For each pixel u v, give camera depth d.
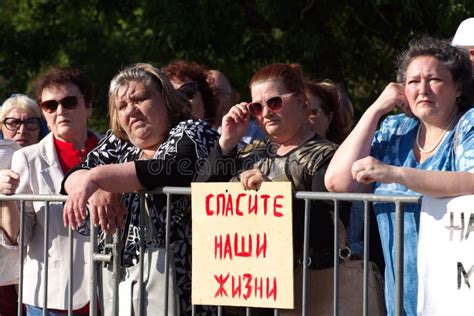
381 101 8.93
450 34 18.78
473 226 7.93
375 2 20.05
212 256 9.38
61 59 24.34
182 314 9.90
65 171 11.65
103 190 9.80
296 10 20.12
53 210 11.12
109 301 10.38
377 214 8.88
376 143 9.16
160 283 9.95
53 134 11.84
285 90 9.54
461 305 8.00
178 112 10.38
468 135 8.31
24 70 24.20
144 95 10.09
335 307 8.80
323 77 20.48
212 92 13.46
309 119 10.28
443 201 8.11
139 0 22.84
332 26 20.94
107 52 23.58
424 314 8.24
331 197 8.72
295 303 9.36
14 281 11.56
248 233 9.16
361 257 9.38
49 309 11.10
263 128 9.70
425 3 19.30
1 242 11.34
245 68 21.55
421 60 8.63
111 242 10.29
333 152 9.38
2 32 24.08
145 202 10.00
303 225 9.23
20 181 11.45
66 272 11.03
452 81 8.59
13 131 13.20
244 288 9.20
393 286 8.72
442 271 8.12
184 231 9.97
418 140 8.88
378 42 21.56
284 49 20.75
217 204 9.32
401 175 8.13
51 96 11.73
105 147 10.59
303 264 8.98
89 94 12.02
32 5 25.25
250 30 21.44
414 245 8.57
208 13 20.50
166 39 20.59
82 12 24.27
